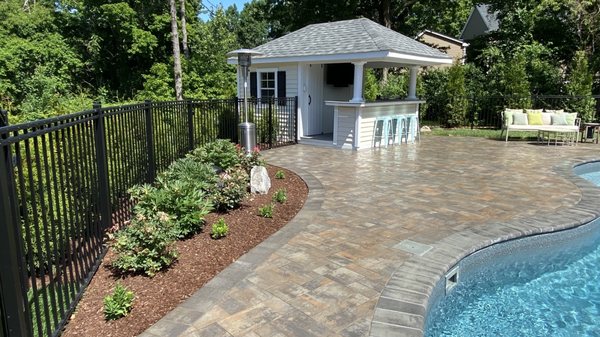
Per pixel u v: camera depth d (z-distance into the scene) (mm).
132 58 23234
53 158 3023
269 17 26516
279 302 3229
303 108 12711
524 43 20172
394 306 3135
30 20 22016
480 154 10602
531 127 12562
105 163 4391
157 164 6824
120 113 5035
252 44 52844
